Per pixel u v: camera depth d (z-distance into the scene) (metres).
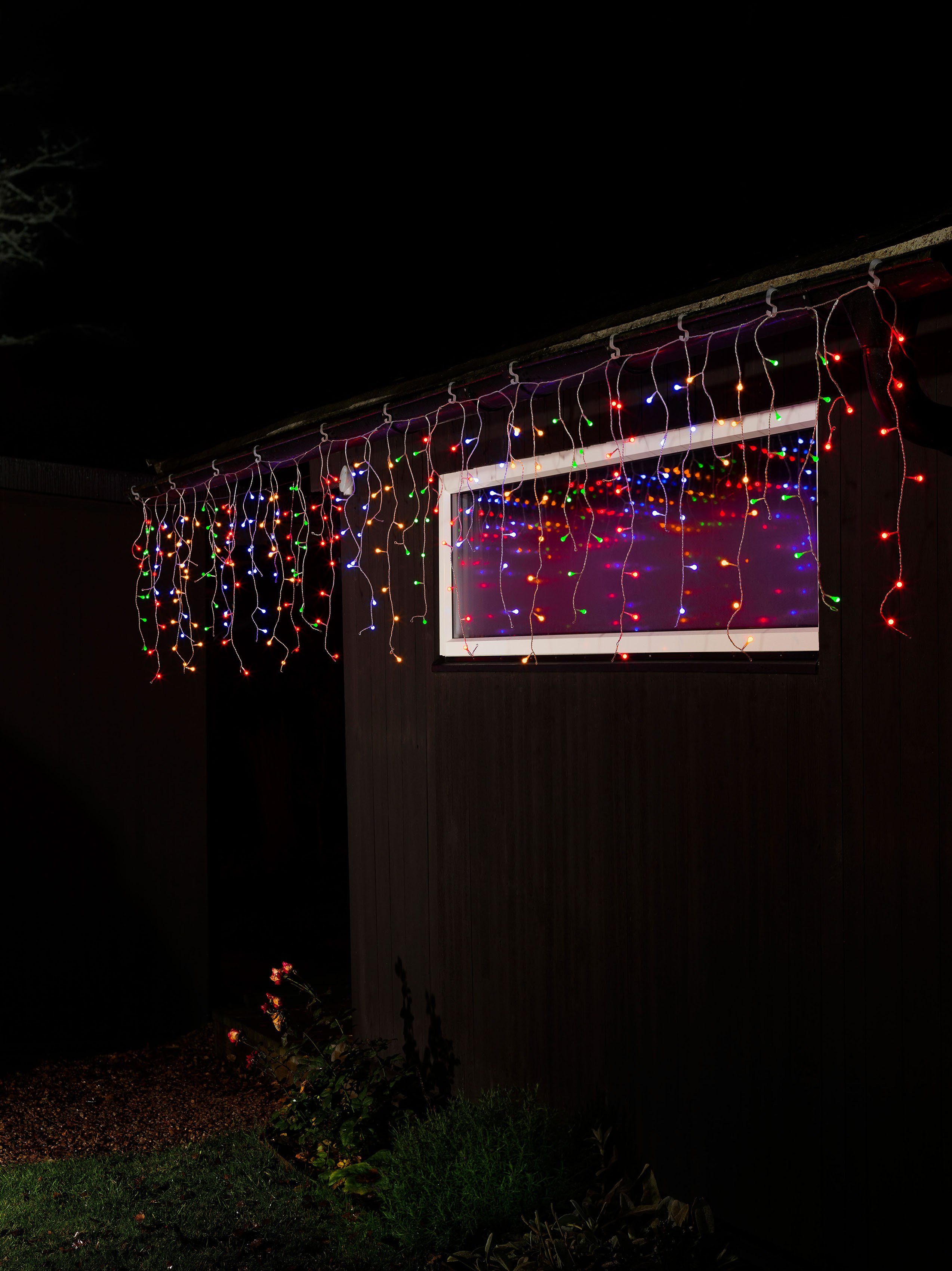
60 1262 3.58
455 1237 3.51
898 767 2.98
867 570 3.06
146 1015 6.65
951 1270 2.84
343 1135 4.16
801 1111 3.23
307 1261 3.54
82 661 6.52
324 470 5.47
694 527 3.70
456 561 4.71
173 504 6.81
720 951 3.49
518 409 4.33
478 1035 4.52
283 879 11.45
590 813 3.98
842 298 2.77
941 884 2.87
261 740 12.05
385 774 5.08
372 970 5.17
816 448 3.23
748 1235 3.39
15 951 6.21
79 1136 4.94
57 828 6.38
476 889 4.52
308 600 11.36
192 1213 3.96
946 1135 2.85
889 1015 2.99
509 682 4.34
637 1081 3.79
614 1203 3.56
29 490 6.26
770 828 3.33
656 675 3.71
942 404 2.83
